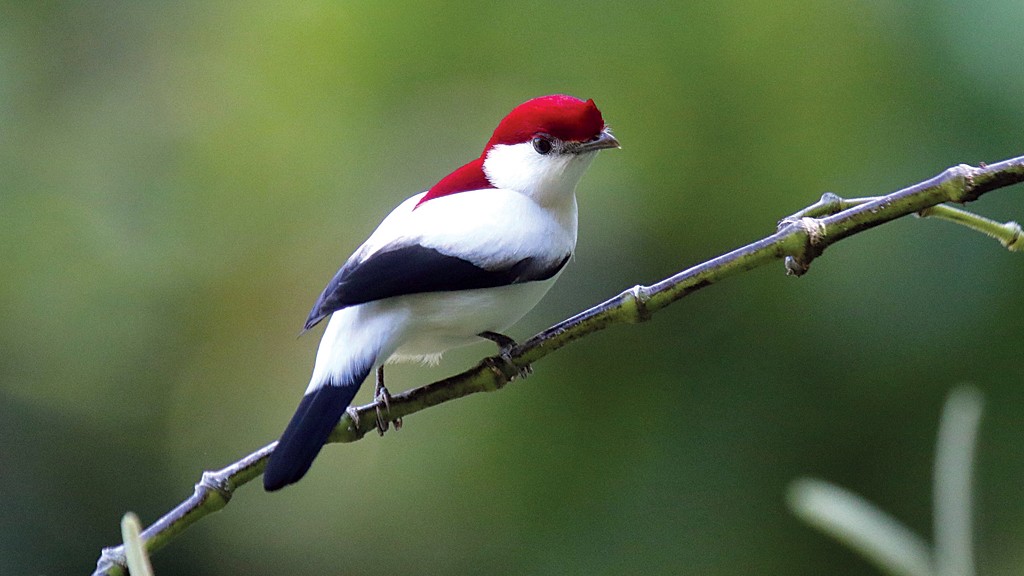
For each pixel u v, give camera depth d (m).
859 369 9.40
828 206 5.38
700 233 10.16
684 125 10.28
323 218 11.65
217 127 12.15
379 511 11.53
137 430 12.61
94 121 12.73
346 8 11.44
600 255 10.23
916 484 9.23
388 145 11.30
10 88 12.66
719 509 9.53
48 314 12.28
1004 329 9.05
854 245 9.30
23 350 12.27
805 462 9.48
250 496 12.52
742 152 10.12
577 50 10.72
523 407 10.20
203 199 12.14
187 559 12.76
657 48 10.44
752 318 9.75
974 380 9.13
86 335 12.33
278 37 11.88
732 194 10.10
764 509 9.47
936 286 9.13
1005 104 9.02
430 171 11.16
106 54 12.81
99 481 12.49
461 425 10.50
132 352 12.44
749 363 9.70
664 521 9.60
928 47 9.45
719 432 9.64
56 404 12.45
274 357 12.48
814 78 10.02
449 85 11.19
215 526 12.68
